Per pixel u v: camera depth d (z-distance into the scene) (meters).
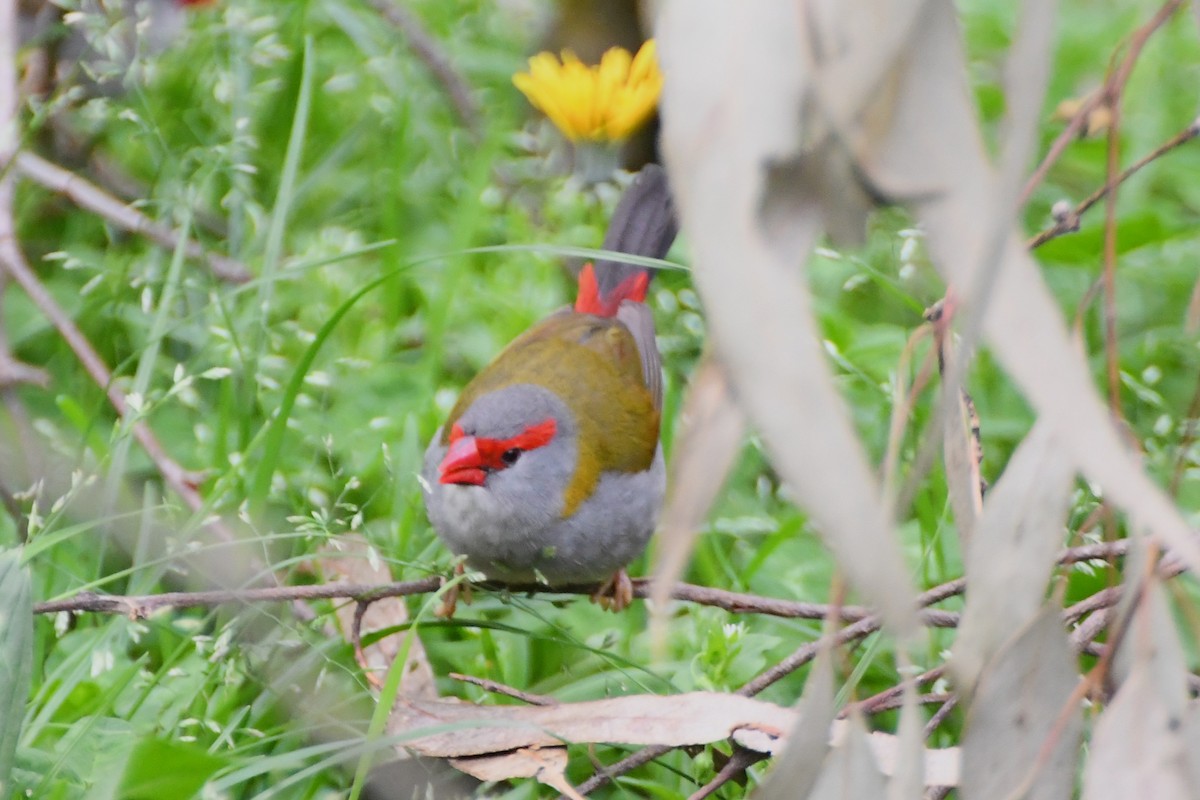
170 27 9.96
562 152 10.98
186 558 6.69
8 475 7.59
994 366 9.12
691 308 9.55
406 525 7.56
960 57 2.88
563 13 11.43
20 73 9.66
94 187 9.93
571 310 8.46
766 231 2.78
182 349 9.27
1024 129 2.69
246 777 4.96
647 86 10.24
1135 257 9.84
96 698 6.07
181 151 9.86
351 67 11.00
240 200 9.00
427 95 11.19
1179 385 9.07
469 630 7.49
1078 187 11.06
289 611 7.04
